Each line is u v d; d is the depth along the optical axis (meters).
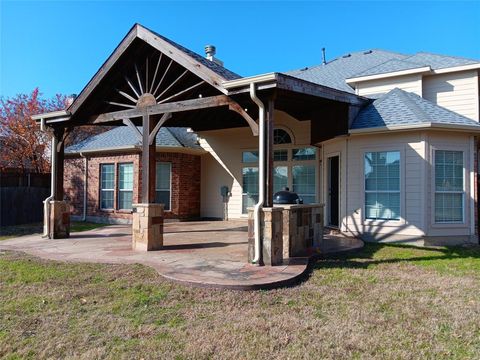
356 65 14.23
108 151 14.00
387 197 9.05
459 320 3.77
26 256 6.89
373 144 9.22
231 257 6.61
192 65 6.70
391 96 10.14
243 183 13.95
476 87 10.74
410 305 4.23
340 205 9.78
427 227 8.53
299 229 7.13
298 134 12.37
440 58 11.80
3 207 13.37
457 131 8.73
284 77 6.02
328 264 6.36
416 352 3.07
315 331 3.48
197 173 14.66
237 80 6.01
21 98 19.14
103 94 8.64
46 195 15.23
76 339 3.31
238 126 12.73
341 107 9.38
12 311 4.01
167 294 4.58
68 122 9.12
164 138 13.98
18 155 18.25
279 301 4.36
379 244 8.65
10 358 2.98
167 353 3.04
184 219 13.95
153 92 7.69
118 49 7.78
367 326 3.61
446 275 5.64
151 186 7.57
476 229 8.92
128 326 3.60
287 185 12.51
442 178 8.80
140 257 6.64
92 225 13.13
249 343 3.22
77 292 4.65
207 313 3.96
